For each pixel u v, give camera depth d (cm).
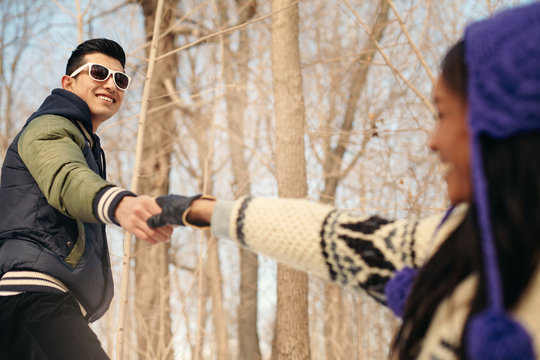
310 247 113
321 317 603
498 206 76
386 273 108
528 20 75
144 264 652
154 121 732
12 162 222
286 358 409
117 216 180
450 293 84
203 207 129
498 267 75
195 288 624
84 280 221
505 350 68
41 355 203
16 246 213
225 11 697
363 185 507
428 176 428
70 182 198
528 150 74
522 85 73
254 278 919
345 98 674
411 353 88
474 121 77
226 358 680
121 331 280
